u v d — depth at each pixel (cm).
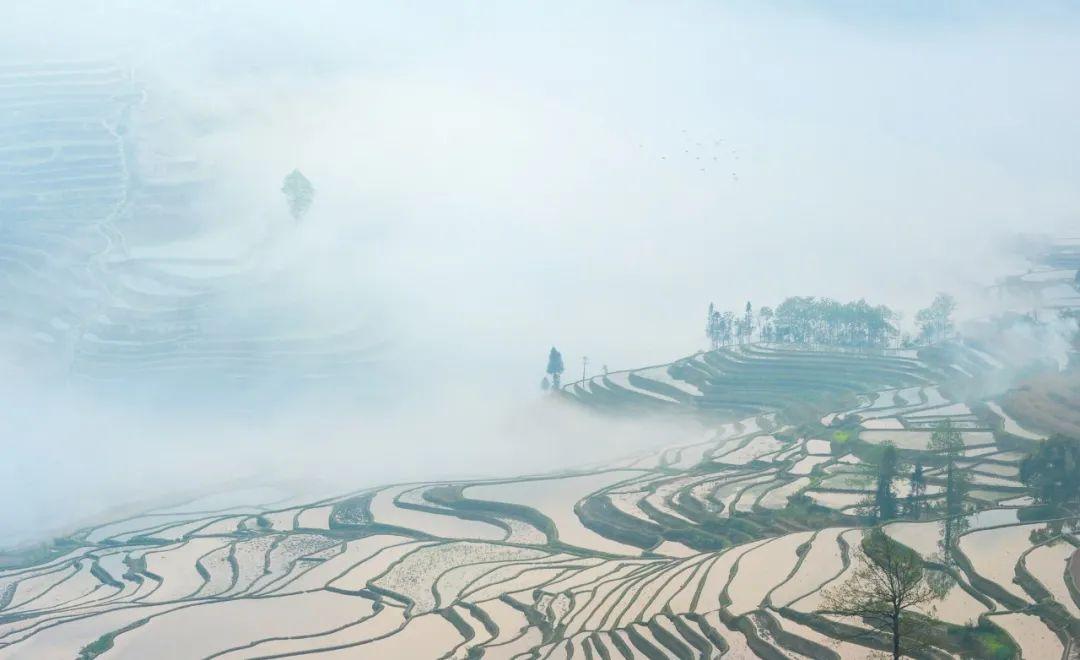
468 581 15200
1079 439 16875
